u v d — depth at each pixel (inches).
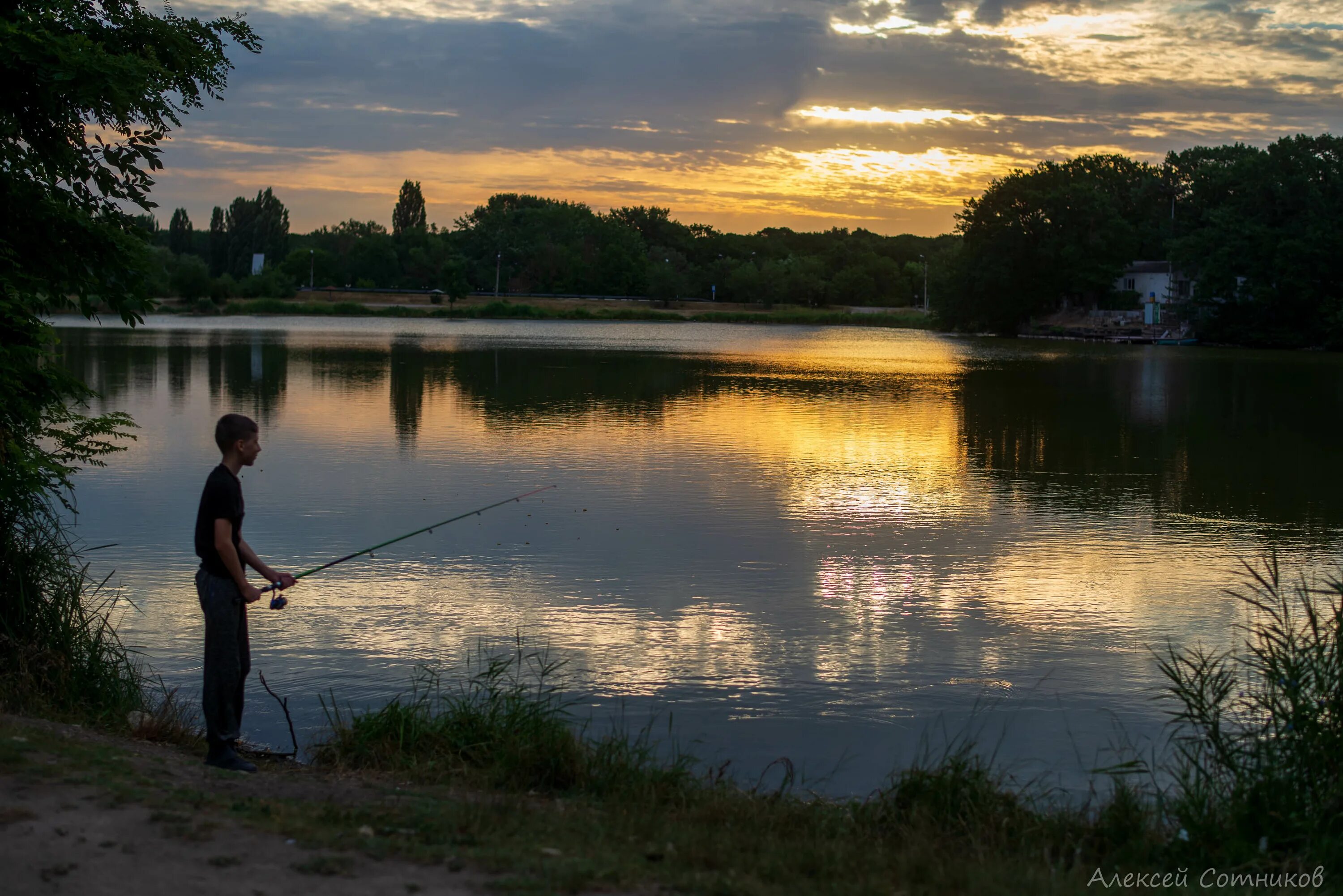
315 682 329.1
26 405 304.5
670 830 196.7
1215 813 210.8
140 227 331.0
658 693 327.3
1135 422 1063.6
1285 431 1009.5
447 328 3415.4
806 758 281.0
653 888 159.3
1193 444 913.5
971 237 3799.2
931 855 184.4
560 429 932.0
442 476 690.2
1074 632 393.4
